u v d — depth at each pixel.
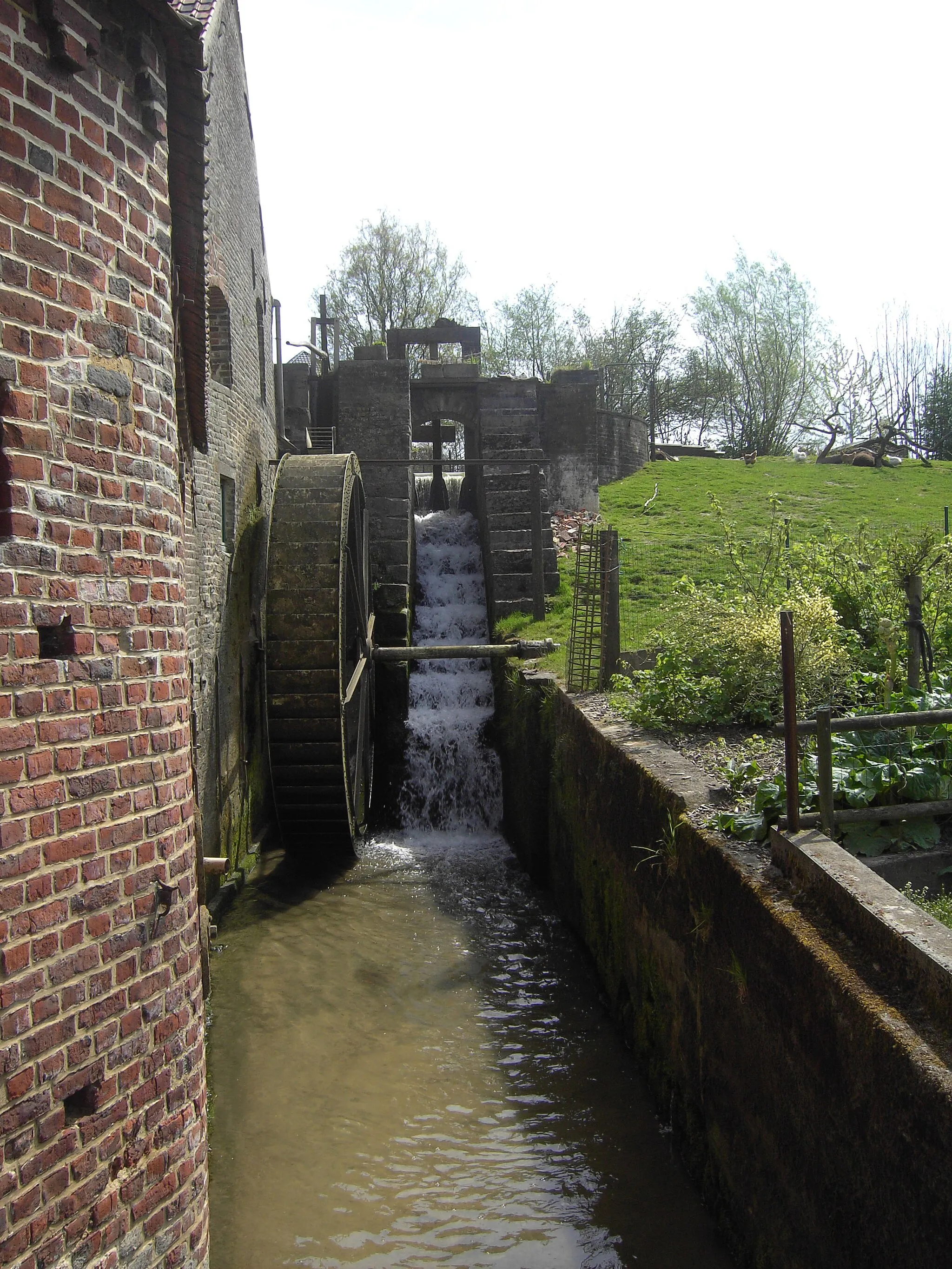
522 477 15.20
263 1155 5.32
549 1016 6.88
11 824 2.26
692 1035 5.04
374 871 10.02
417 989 7.29
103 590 2.61
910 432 32.16
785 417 34.34
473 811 11.94
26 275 2.33
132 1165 2.71
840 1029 3.37
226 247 8.99
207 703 7.75
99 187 2.60
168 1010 2.88
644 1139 5.41
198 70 3.01
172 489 2.97
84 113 2.53
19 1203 2.28
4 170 2.26
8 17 2.27
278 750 9.69
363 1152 5.34
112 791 2.63
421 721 12.18
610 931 6.89
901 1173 2.94
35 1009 2.34
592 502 19.11
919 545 9.12
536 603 12.95
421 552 16.39
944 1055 2.92
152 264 2.85
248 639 10.19
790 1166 3.79
